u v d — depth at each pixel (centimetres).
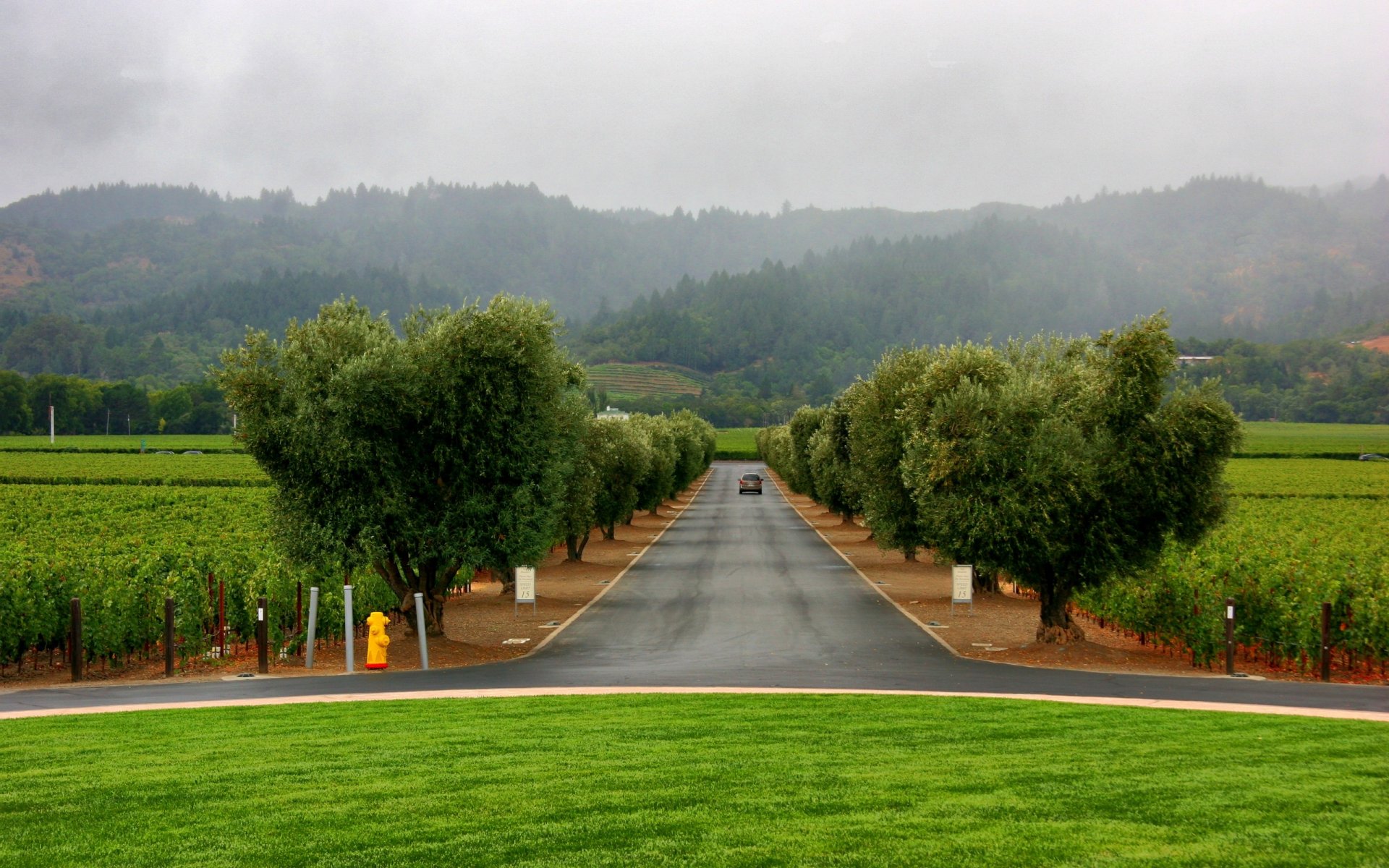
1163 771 994
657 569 3847
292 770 1016
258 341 2169
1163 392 2145
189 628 2059
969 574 2708
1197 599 2117
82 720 1351
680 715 1358
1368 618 1911
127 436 18725
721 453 17212
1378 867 712
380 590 2627
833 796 903
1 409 17300
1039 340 3066
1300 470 9194
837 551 4509
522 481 2220
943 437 2220
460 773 998
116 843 784
